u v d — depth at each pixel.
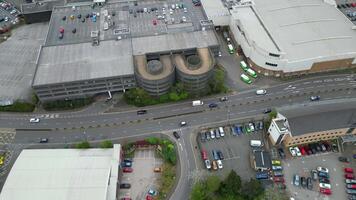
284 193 163.75
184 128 191.00
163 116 197.12
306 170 173.00
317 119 174.38
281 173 170.88
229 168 174.50
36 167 162.12
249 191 157.00
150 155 180.00
